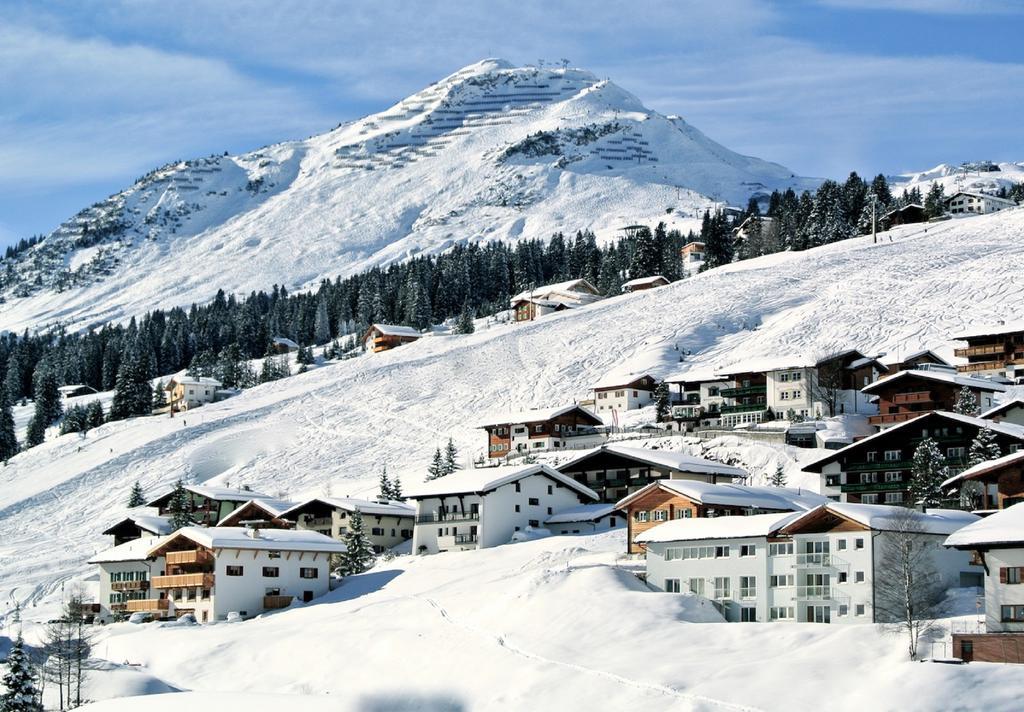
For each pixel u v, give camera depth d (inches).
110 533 5369.1
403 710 2842.0
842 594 2979.8
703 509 3673.7
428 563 4311.0
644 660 2785.4
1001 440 3986.2
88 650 3358.8
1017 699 2271.2
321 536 4453.7
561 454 5644.7
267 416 7662.4
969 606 2792.8
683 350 7253.9
